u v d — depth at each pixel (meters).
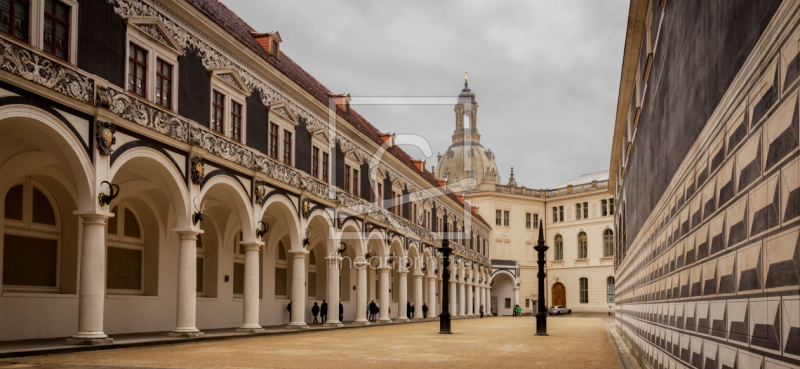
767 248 4.72
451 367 14.18
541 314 29.92
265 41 29.16
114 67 18.25
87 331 16.83
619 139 27.44
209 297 30.02
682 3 8.35
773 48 4.48
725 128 5.95
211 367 13.18
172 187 21.00
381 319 41.62
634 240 19.73
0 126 15.73
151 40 20.00
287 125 29.58
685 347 8.52
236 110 25.41
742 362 5.47
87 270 16.86
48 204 21.94
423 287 61.22
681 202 8.77
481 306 72.50
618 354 18.91
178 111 21.27
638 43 15.47
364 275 37.97
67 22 16.66
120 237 25.05
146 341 18.70
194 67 22.39
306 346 20.00
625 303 26.64
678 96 8.87
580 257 83.25
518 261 82.94
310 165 31.95
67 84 16.27
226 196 25.20
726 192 5.98
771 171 4.58
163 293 26.70
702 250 7.23
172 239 27.45
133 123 18.69
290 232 29.77
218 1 29.64
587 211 83.00
